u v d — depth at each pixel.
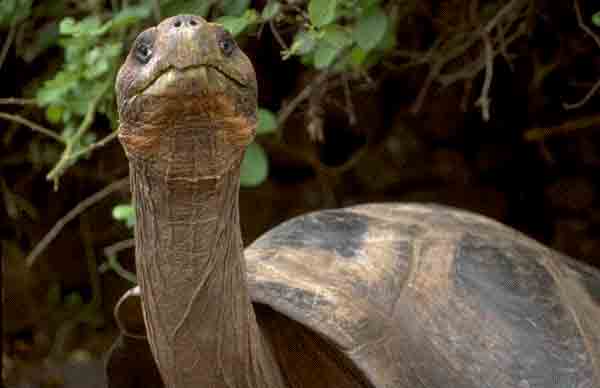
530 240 5.18
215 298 3.91
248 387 4.11
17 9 6.80
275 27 6.61
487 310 4.51
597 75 8.06
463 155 9.02
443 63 7.12
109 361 4.97
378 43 6.09
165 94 3.43
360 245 4.66
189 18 3.52
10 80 8.15
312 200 8.98
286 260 4.55
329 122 8.80
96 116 8.27
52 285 9.30
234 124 3.59
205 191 3.74
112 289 9.29
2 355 8.49
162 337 3.99
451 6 7.25
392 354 4.17
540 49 7.93
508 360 4.38
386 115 8.80
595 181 8.98
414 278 4.52
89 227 9.09
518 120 8.79
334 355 4.26
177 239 3.82
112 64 6.11
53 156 8.41
